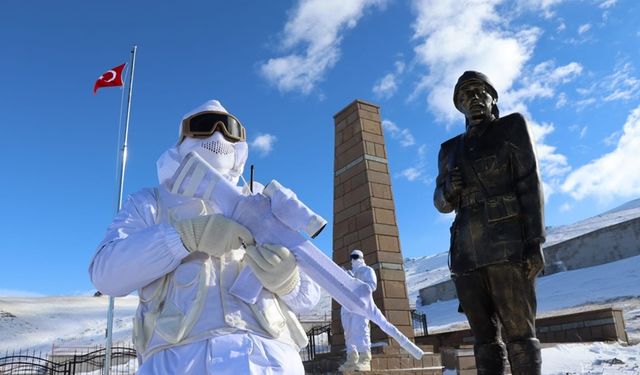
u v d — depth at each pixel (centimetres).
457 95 429
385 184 1722
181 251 221
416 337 2025
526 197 377
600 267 3216
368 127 1780
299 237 233
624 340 1623
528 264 369
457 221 409
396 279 1602
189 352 209
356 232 1695
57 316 4256
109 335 1430
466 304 396
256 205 235
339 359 1516
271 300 233
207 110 269
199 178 241
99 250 230
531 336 368
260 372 207
